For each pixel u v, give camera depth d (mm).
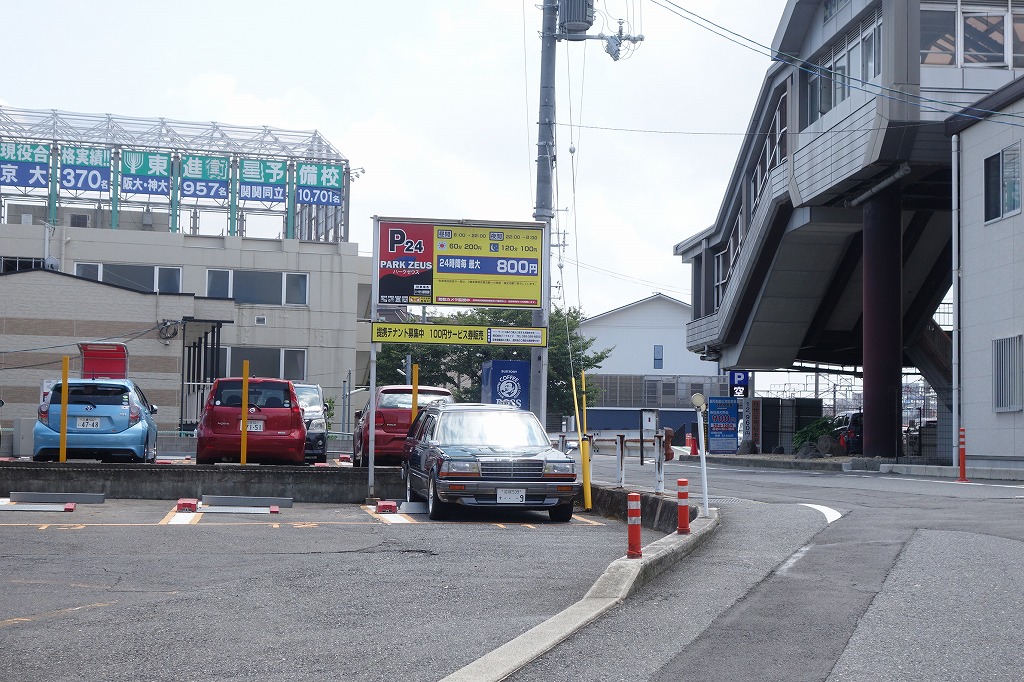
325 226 58000
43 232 47781
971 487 20453
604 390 80125
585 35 21312
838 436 39188
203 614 7316
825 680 5676
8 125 51844
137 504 15594
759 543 11148
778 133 37250
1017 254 25328
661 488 15219
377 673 5816
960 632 6742
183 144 52906
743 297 40562
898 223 31938
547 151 20938
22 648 6289
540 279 19156
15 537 11023
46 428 18250
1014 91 25172
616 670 5898
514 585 8703
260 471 17203
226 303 39719
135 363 38438
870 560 9688
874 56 30172
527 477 14562
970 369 27328
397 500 17516
